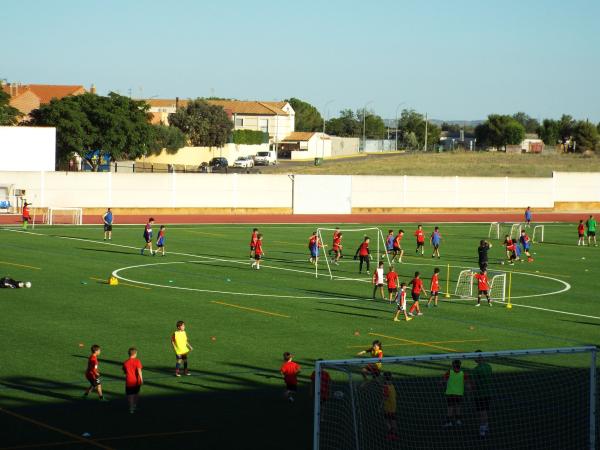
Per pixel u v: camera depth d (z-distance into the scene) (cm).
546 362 3012
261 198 9181
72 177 8362
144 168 12269
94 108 11250
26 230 6969
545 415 2388
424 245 6869
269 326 3622
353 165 15088
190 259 5569
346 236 7362
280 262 5591
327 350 3219
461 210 10081
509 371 2862
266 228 7788
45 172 8256
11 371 2809
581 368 2916
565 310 4222
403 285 3847
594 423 2141
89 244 6175
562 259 6234
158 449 2103
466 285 4928
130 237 6706
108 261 5344
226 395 2598
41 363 2919
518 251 6059
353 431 2239
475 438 2212
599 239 7731
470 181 10106
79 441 2141
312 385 2562
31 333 3353
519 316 4038
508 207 10306
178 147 15250
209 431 2252
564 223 9256
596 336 3631
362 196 9612
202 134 16388
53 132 8819
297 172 13638
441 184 9956
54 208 8069
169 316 3756
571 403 2492
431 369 2891
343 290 4606
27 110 14388
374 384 2573
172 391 2631
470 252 6512
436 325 3766
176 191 8806
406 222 8831
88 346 3177
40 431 2214
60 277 4672
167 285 4541
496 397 2548
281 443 2162
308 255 5978
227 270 5153
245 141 17412
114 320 3634
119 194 8575
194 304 4050
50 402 2484
